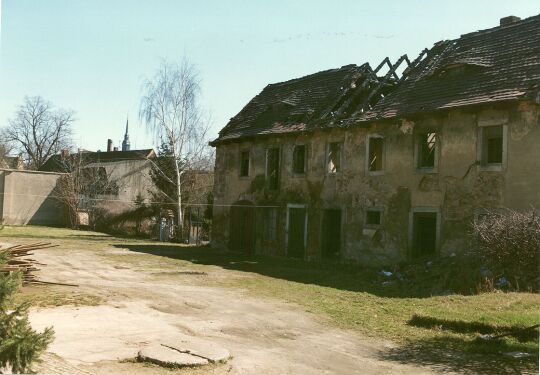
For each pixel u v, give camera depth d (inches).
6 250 251.9
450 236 733.9
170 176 1551.4
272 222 1069.1
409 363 326.0
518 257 545.0
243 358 321.7
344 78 1050.7
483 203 700.0
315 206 967.6
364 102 945.5
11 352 205.5
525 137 663.1
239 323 425.4
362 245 869.8
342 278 706.8
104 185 1839.3
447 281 599.2
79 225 1793.8
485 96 709.9
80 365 282.7
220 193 1223.5
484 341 372.5
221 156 1231.5
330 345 367.2
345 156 917.8
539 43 736.3
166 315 441.4
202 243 1370.6
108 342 339.0
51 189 1914.4
